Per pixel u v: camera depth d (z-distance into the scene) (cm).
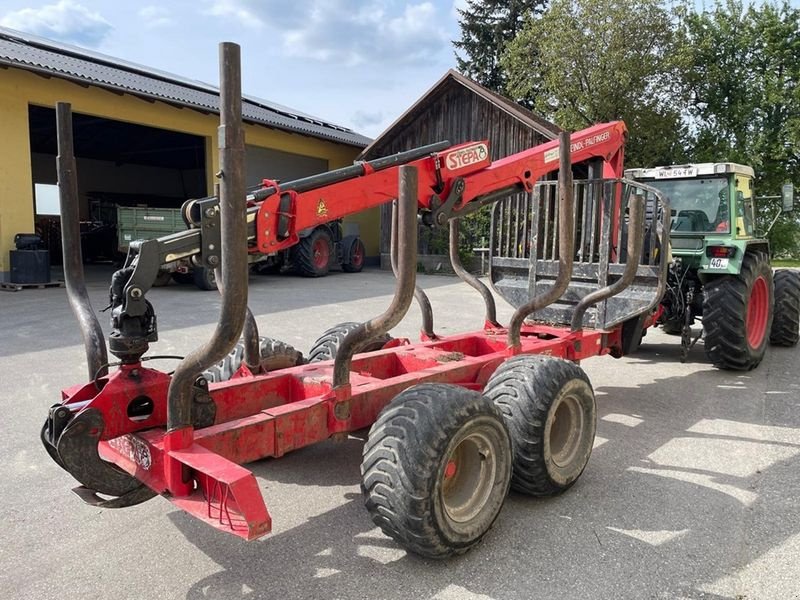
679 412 508
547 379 335
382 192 355
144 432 279
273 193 308
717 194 648
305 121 2138
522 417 326
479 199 429
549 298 413
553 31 2138
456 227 535
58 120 295
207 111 1513
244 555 290
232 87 217
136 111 1438
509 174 437
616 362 693
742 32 2583
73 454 263
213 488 247
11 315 908
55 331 790
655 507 339
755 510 336
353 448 429
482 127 1797
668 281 634
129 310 265
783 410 514
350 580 270
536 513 332
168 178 2662
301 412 306
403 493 263
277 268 1697
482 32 3219
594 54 2142
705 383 600
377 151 1952
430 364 419
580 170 761
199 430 278
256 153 1875
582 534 310
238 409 346
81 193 2334
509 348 423
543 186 552
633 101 2197
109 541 302
